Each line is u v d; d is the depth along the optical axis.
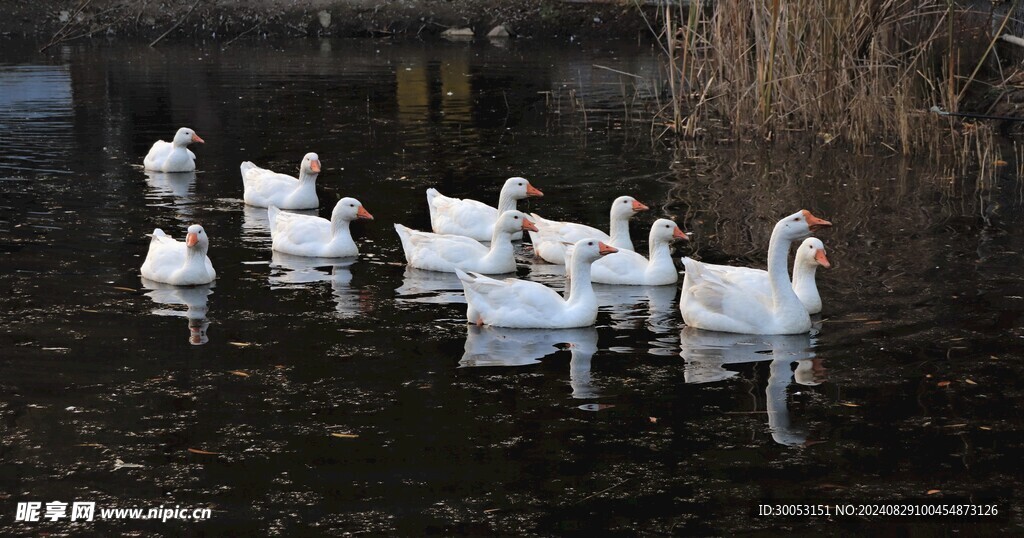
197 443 8.88
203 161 20.47
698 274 11.98
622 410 9.56
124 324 11.57
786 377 10.30
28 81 28.61
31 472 8.41
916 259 14.07
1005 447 8.87
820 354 10.89
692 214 16.67
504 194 15.68
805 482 8.34
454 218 15.78
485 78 29.75
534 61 32.69
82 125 23.36
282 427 9.16
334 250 14.52
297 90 27.83
